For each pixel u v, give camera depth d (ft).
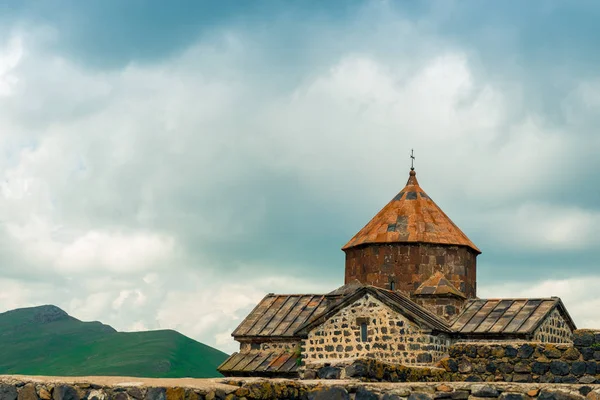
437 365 77.46
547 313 127.65
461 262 138.92
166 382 51.01
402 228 139.74
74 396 50.14
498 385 54.65
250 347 139.54
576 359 73.20
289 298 147.13
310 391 56.85
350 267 143.13
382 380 69.56
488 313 130.41
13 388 51.03
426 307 133.18
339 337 121.60
